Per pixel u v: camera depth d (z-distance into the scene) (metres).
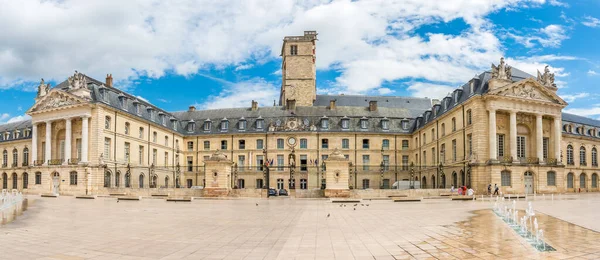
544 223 17.55
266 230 16.23
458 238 13.90
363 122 66.50
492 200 34.88
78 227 16.95
